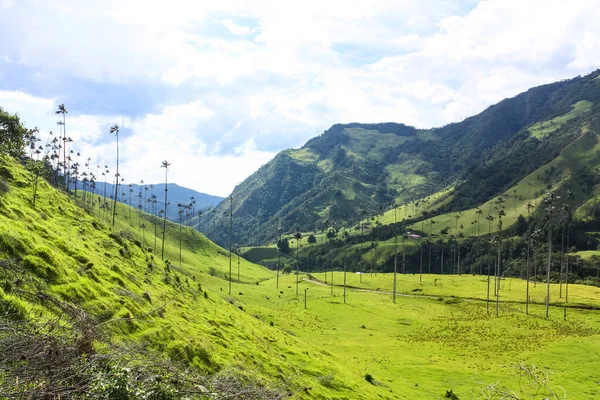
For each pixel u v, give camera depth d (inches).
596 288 6747.1
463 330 4281.5
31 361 434.3
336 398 1507.1
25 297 705.6
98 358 475.8
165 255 7027.6
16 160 2509.8
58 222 1765.5
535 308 5413.4
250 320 2321.6
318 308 5349.4
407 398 2022.6
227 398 586.2
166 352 1013.8
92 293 1051.3
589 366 2903.5
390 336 4008.4
